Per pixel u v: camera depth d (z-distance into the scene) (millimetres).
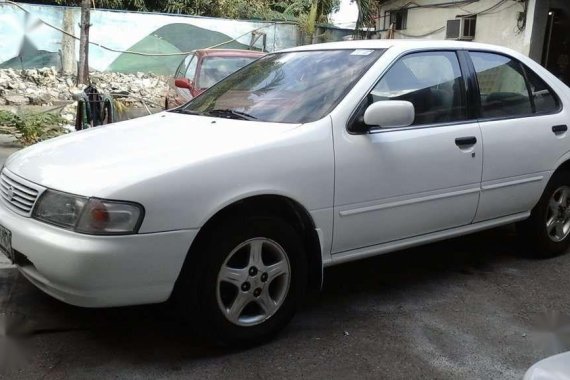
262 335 3340
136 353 3225
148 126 3834
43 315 3596
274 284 3416
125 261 2836
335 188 3473
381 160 3656
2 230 3215
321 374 3104
